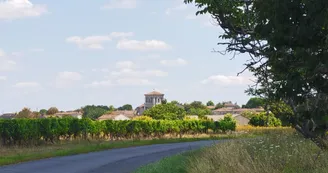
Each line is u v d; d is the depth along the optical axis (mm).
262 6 4695
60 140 38438
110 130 45531
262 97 10609
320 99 5062
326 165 10227
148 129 51312
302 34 4336
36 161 20281
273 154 12180
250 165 11102
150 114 98125
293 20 4434
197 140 46062
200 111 136000
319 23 4203
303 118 5512
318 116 5070
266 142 15555
